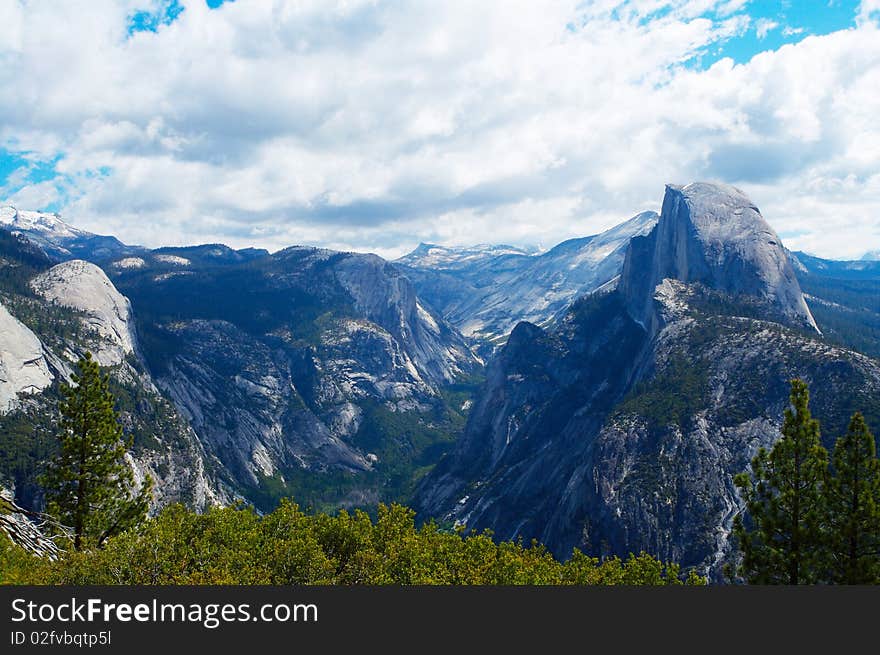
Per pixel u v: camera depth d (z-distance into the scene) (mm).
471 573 50750
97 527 56500
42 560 40906
